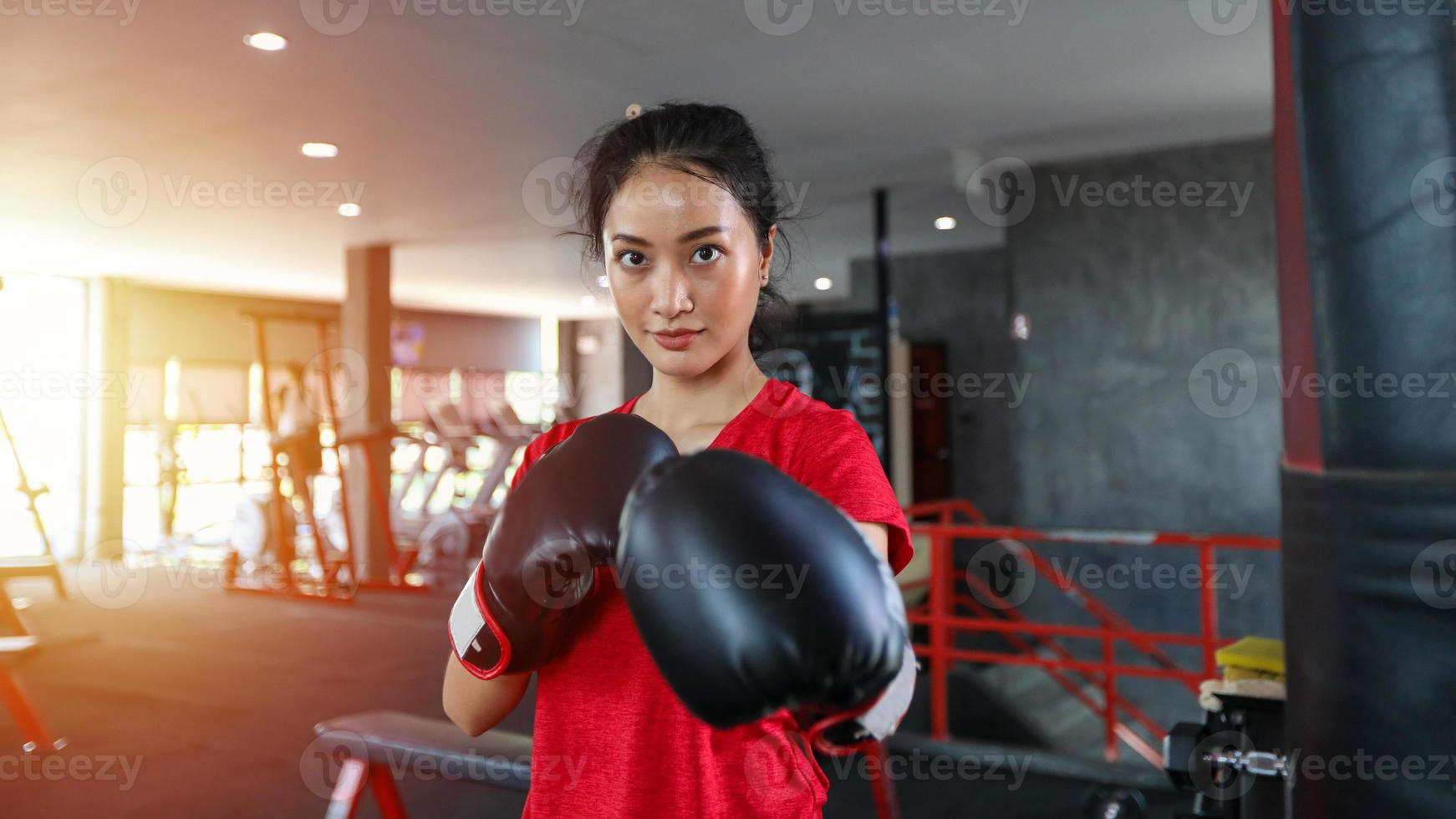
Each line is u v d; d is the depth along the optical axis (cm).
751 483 61
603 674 81
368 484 843
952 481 954
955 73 440
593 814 80
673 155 79
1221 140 563
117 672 534
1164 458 579
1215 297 566
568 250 887
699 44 401
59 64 417
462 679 86
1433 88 97
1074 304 605
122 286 1039
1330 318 102
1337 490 101
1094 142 562
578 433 81
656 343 81
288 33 385
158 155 567
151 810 337
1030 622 612
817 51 408
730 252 80
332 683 513
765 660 56
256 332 741
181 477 1041
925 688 532
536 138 534
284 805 341
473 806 333
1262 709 172
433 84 447
